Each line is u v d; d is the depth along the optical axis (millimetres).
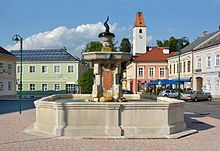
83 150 9055
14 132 12289
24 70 60094
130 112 11281
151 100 17750
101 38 14906
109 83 14289
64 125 11211
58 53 61375
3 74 48438
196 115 20797
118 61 14188
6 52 50688
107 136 10930
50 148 9297
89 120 11117
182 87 59031
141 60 72562
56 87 59656
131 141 10414
